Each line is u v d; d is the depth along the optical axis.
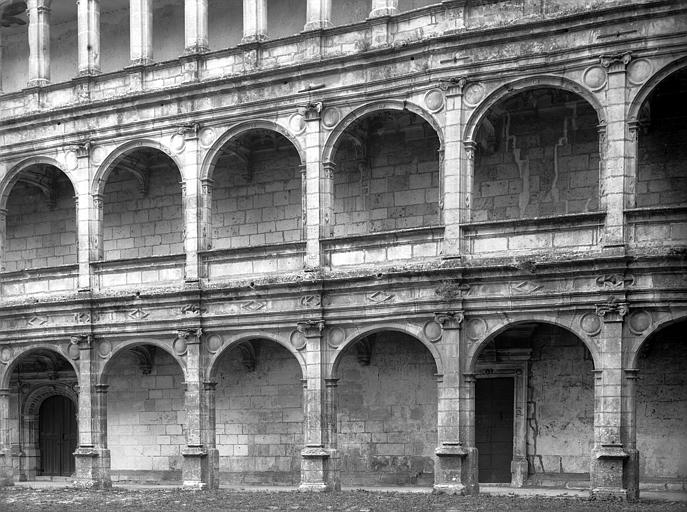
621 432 27.25
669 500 27.03
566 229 28.56
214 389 34.00
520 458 32.62
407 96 31.19
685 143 30.86
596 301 27.75
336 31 32.66
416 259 30.61
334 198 35.94
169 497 30.62
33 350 37.41
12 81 43.41
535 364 32.81
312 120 32.53
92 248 36.31
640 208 27.50
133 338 35.28
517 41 29.52
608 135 28.03
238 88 33.91
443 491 29.23
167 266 35.00
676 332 30.62
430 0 35.06
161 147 35.38
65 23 42.41
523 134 33.16
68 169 37.16
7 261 42.88
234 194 38.09
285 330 32.62
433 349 30.06
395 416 34.91
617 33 28.08
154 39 39.91
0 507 28.72
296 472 36.31
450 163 30.14
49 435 41.62
